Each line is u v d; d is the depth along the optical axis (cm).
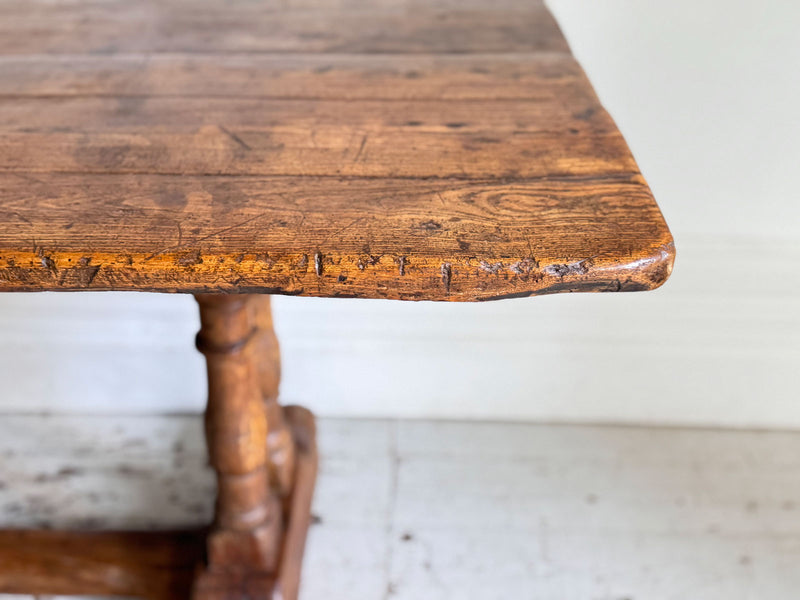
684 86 153
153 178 90
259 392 131
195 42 119
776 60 149
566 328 175
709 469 175
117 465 174
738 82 151
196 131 98
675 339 175
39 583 143
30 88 106
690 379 179
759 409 183
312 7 132
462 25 126
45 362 182
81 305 175
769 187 160
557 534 161
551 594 150
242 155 94
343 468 174
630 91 154
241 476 131
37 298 174
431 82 109
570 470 174
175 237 83
